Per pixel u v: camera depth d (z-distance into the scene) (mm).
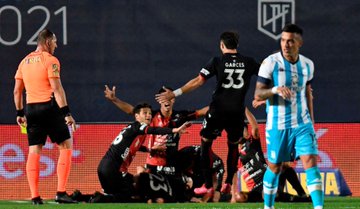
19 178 39656
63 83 39719
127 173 35969
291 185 36094
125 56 39781
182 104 39875
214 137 34125
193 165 37094
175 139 37219
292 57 26906
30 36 39594
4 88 39625
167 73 39750
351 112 40000
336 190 39281
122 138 35469
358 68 40031
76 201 35094
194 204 33781
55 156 39750
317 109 40062
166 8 39688
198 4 39719
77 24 39688
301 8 39781
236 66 32812
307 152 26672
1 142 39625
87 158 39844
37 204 33938
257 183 36312
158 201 35594
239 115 33344
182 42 39750
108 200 35469
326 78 40000
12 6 39531
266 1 39719
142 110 35500
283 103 26844
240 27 39688
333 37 39906
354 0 39812
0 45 39562
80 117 39844
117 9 39719
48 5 39625
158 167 36969
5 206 32812
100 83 39875
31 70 33969
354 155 40094
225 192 35406
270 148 27281
